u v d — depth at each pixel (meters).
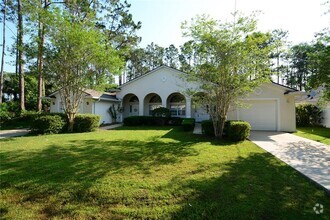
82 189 4.20
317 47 9.83
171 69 20.39
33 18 12.02
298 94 13.75
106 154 6.98
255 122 14.75
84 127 13.71
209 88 10.10
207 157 6.64
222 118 10.51
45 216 3.35
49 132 12.45
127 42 24.59
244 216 3.27
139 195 3.96
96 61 12.88
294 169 5.54
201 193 4.02
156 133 12.70
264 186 4.36
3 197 3.95
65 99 13.34
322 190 4.19
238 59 9.49
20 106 19.62
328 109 17.44
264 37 9.33
